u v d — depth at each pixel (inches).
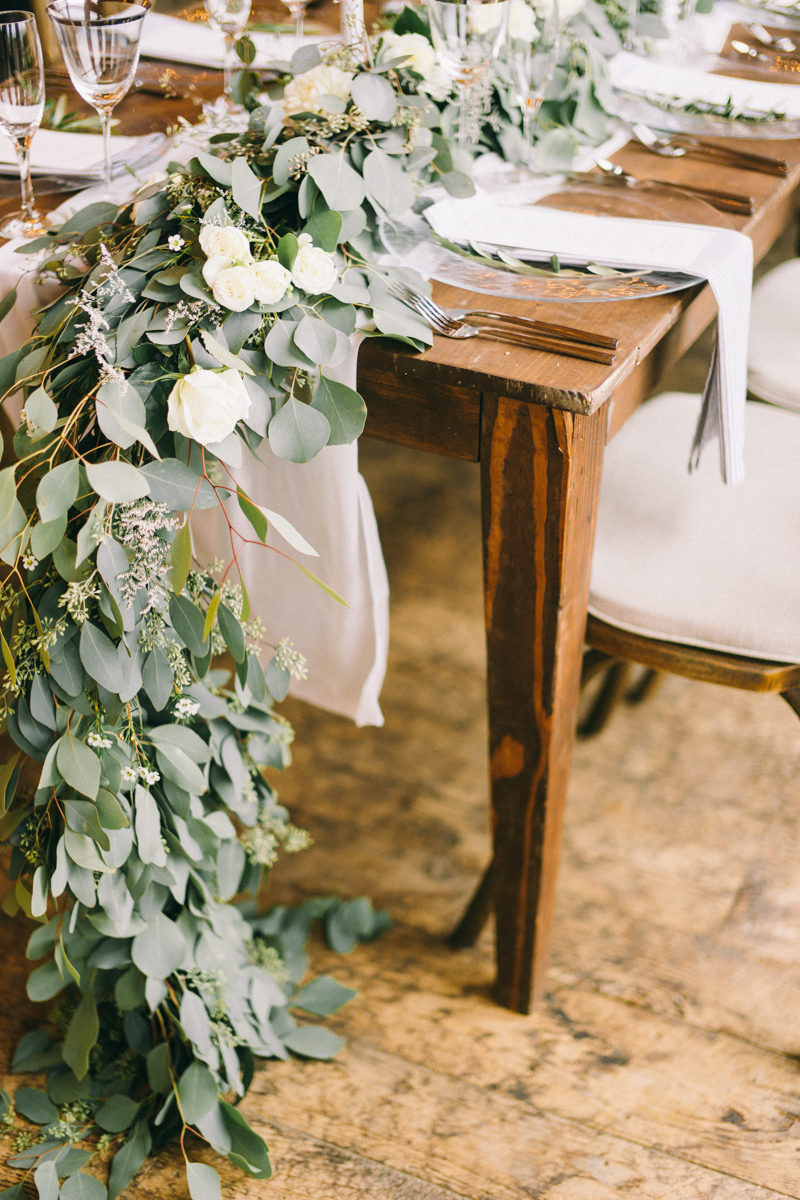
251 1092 44.8
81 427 33.5
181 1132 41.8
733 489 46.1
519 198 42.5
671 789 58.6
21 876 38.5
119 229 36.2
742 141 49.1
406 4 45.0
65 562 32.0
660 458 47.9
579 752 61.3
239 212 34.4
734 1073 45.0
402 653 68.6
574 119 48.8
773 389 53.5
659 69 54.4
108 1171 41.7
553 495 33.9
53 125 47.6
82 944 40.8
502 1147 42.6
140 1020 43.9
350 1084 45.1
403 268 36.3
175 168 37.3
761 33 59.1
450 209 40.7
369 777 60.1
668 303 35.8
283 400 33.8
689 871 53.9
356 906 51.4
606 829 56.4
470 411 34.0
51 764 34.3
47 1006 48.2
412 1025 47.4
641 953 50.2
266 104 42.3
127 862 38.0
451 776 60.1
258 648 37.0
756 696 64.9
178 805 37.6
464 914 50.2
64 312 34.2
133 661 34.3
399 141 37.4
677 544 43.1
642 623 40.6
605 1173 41.6
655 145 48.3
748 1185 41.1
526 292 36.0
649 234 39.0
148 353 32.6
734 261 37.0
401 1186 41.3
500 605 37.4
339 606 41.9
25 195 40.0
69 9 36.5
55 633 32.7
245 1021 43.7
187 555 32.1
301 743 62.6
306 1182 41.4
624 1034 46.8
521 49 42.4
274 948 49.4
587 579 38.6
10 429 43.5
